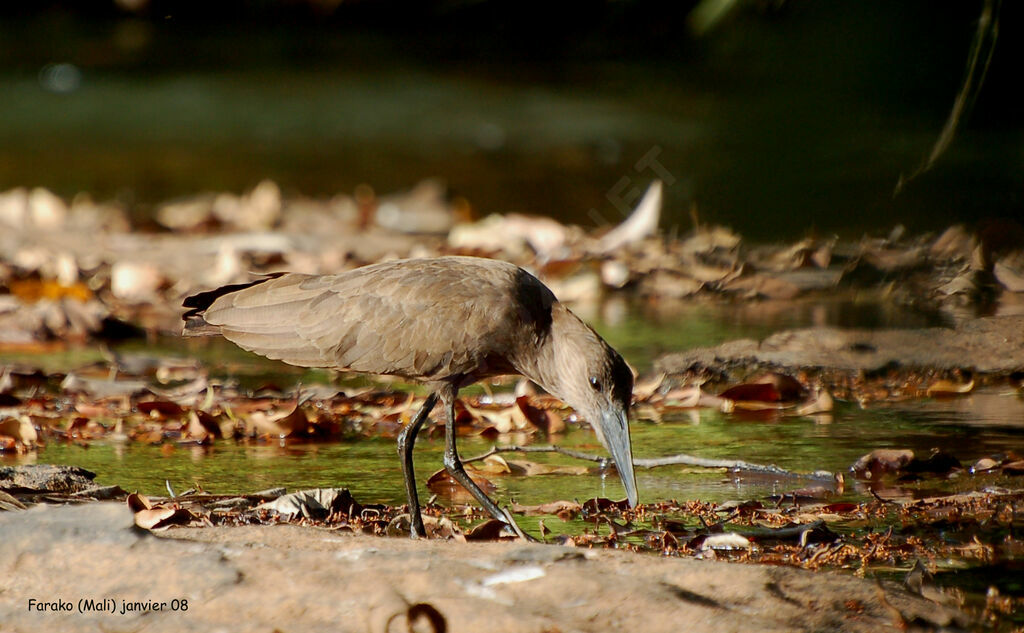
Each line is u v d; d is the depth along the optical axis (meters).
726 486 8.79
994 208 18.20
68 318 13.84
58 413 10.68
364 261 17.14
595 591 6.09
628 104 30.41
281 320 8.66
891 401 11.12
